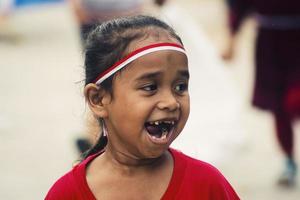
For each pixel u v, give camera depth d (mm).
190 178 3059
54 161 8320
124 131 2963
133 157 3016
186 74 2973
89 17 7719
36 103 10930
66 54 14828
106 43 2994
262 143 8773
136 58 2906
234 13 7867
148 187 3043
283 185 7445
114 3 7723
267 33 7199
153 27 2975
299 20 7062
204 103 8148
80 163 3197
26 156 8492
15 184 7570
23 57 14578
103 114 3059
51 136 9273
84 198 3031
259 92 7383
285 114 7305
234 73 12469
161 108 2895
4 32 16875
